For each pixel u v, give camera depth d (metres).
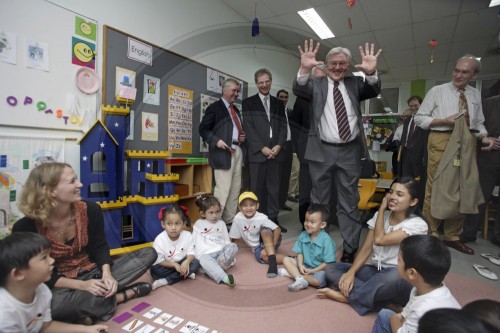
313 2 2.13
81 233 1.15
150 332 0.99
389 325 0.93
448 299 0.83
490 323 0.47
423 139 1.67
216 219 1.51
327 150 1.40
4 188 1.39
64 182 1.03
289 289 1.26
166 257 1.43
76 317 1.02
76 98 1.63
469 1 1.99
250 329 1.00
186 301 1.20
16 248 0.79
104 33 1.73
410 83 3.15
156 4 1.98
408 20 2.21
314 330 1.00
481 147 1.75
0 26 1.33
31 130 1.48
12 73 1.39
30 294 0.83
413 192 1.20
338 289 1.29
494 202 1.96
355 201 1.45
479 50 2.52
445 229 1.80
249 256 1.59
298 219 1.55
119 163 1.59
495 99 1.76
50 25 1.51
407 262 0.88
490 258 1.61
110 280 1.13
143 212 1.55
